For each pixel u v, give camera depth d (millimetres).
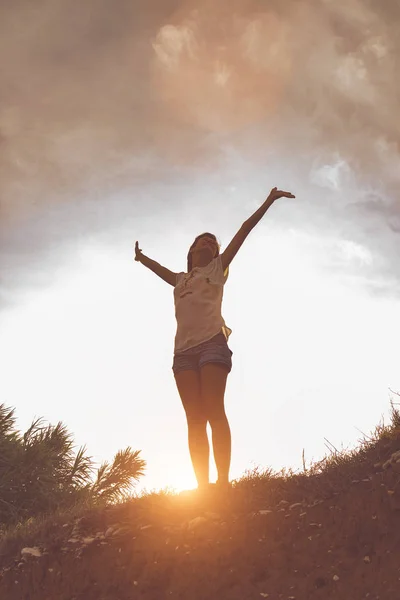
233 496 5266
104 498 11797
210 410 5352
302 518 4672
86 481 12172
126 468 12164
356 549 4160
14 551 5449
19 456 11500
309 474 5570
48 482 11445
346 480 5117
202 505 5195
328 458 5762
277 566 4188
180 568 4395
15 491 11062
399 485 4652
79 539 5203
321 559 4156
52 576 4707
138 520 5223
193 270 5789
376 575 3859
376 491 4676
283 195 5684
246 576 4160
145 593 4262
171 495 5715
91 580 4562
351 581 3879
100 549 4906
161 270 6113
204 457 5445
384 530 4230
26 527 6430
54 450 12445
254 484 5605
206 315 5559
